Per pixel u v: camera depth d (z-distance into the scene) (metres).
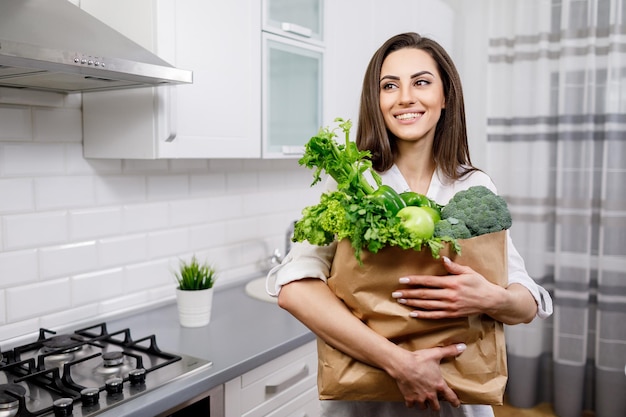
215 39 1.81
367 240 0.97
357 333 1.05
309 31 2.18
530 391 3.13
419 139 1.28
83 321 1.89
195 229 2.26
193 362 1.56
